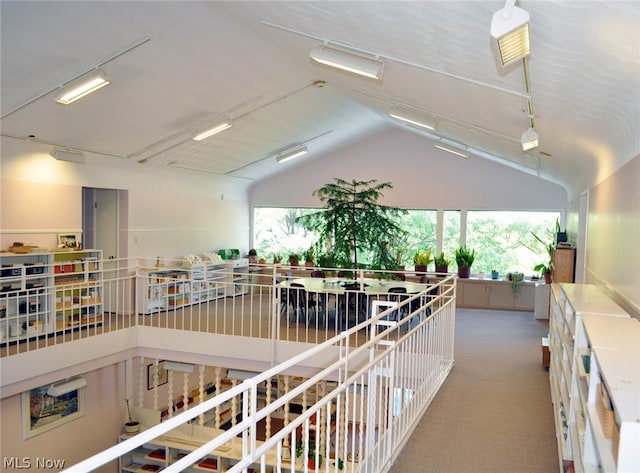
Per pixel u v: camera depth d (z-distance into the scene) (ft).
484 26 8.69
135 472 23.21
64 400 22.13
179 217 31.55
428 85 14.73
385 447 10.99
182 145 26.37
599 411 7.18
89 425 23.36
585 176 20.66
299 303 24.91
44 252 21.95
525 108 13.15
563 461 10.00
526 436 12.87
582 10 6.80
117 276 27.66
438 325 16.83
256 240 40.09
